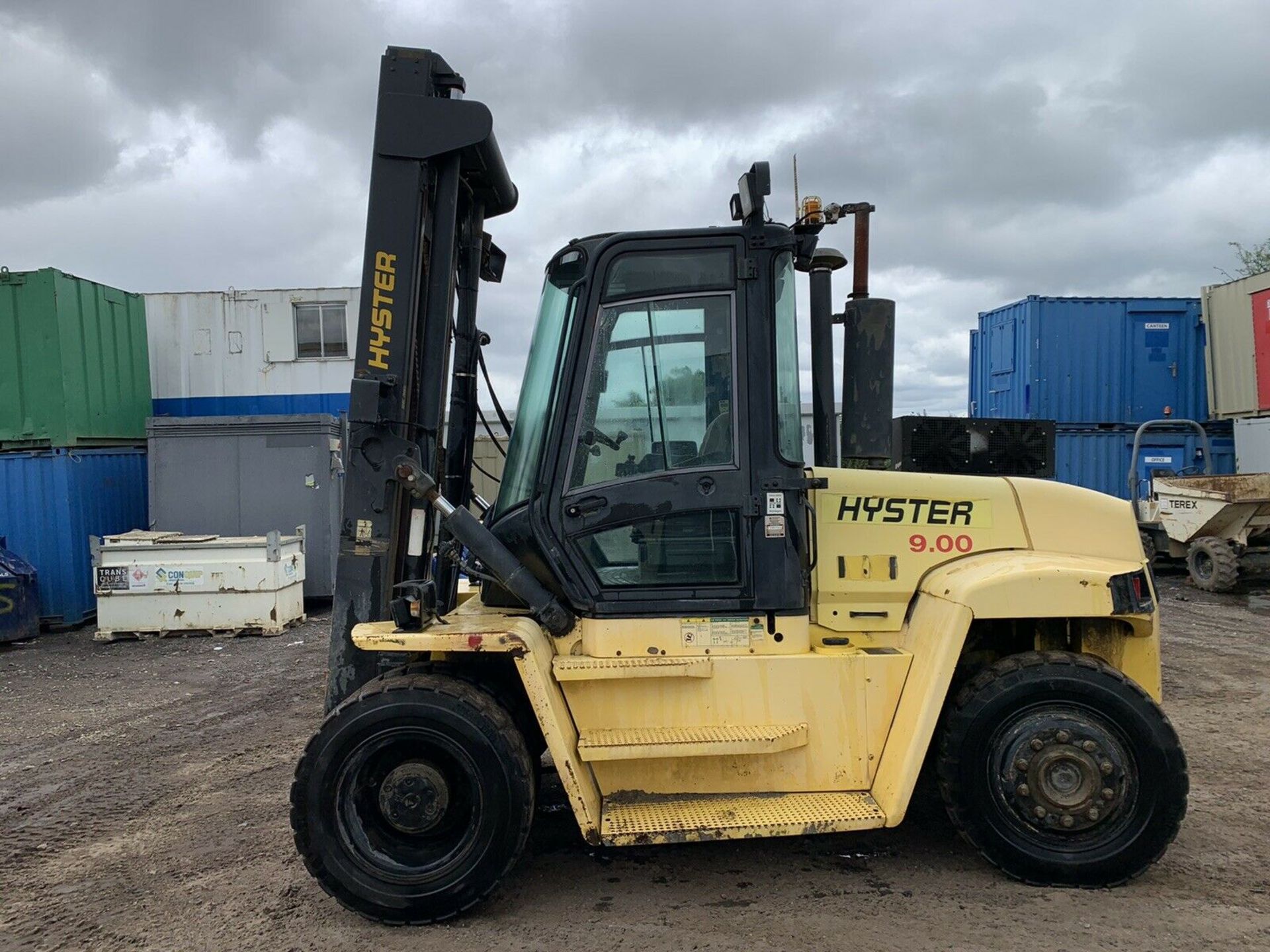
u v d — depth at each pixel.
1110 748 3.40
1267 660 7.50
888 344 4.05
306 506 10.64
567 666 3.36
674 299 3.49
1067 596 3.44
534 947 3.08
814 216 3.76
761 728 3.42
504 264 4.69
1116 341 13.79
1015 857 3.43
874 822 3.26
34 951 3.12
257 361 13.92
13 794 4.79
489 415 5.12
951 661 3.38
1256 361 12.71
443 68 3.70
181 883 3.66
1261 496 10.86
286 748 5.55
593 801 3.28
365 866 3.25
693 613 3.49
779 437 3.50
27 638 9.36
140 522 11.61
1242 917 3.19
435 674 3.43
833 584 3.71
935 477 3.88
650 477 3.49
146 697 6.97
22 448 10.30
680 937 3.12
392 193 3.59
